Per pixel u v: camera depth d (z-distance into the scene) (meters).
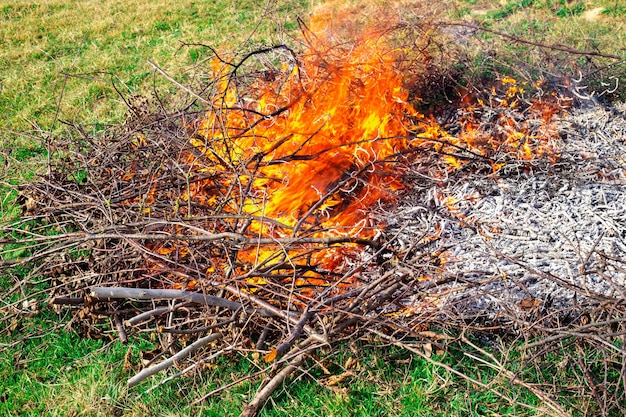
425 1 7.20
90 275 3.96
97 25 10.10
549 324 3.80
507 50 6.83
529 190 4.71
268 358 3.29
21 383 3.92
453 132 5.48
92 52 9.11
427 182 4.86
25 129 7.00
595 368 3.63
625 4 8.71
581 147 5.10
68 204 4.36
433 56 6.59
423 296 3.93
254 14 9.73
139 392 3.75
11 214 5.31
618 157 4.96
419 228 4.46
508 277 3.77
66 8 11.13
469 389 3.58
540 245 4.29
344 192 4.69
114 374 3.86
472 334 3.88
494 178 4.82
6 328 4.24
